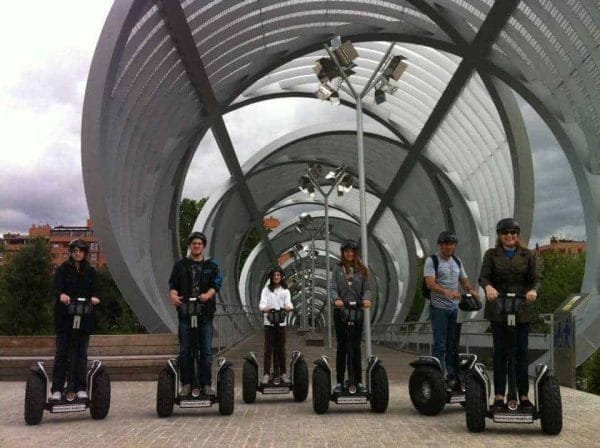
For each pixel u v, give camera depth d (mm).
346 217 43531
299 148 30656
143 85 13742
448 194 26234
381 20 17312
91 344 11023
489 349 12773
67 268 6336
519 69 15242
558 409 5199
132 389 9234
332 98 13781
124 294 12438
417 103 22625
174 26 13453
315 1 16266
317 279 69688
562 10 11875
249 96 22375
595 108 12930
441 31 16375
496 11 13812
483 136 20672
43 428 5828
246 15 15727
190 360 6465
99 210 11703
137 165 15523
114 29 11078
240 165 27484
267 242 43656
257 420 6289
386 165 29859
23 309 35469
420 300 51656
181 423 6102
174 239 21203
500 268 5453
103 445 4965
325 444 4988
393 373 12422
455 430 5598
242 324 33562
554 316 9969
